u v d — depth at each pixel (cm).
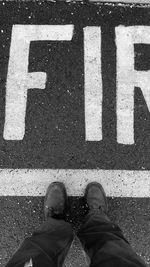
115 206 234
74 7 238
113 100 236
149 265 235
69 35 238
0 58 236
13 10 238
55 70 236
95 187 229
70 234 212
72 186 234
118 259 183
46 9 238
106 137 234
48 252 192
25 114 235
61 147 234
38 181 233
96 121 235
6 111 234
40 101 235
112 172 234
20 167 233
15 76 236
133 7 238
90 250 199
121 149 234
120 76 237
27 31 238
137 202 234
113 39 238
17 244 233
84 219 226
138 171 234
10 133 234
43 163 233
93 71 237
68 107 235
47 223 215
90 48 238
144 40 238
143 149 235
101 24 238
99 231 207
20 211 233
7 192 233
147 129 235
